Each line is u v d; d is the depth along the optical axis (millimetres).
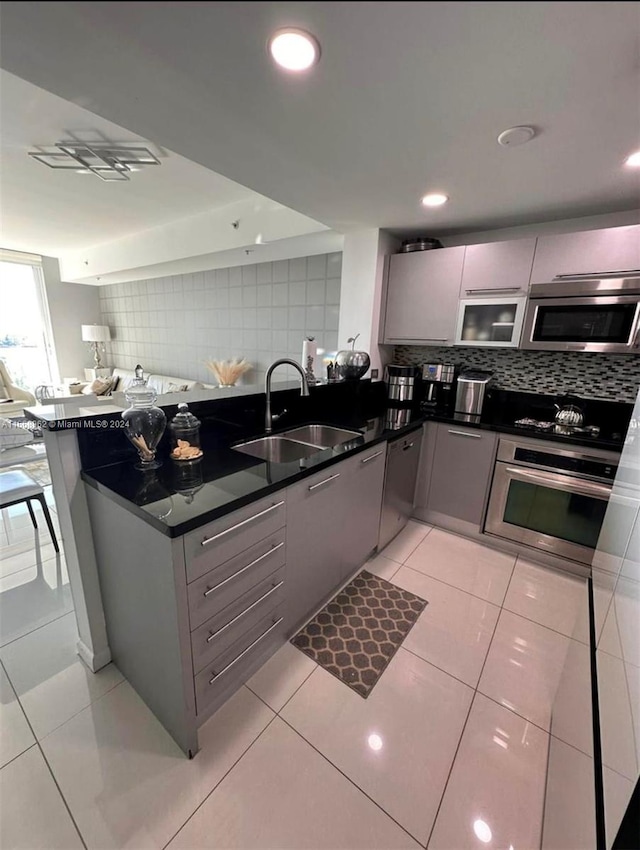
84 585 1438
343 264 2799
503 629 1828
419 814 1120
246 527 1258
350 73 1024
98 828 1067
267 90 1107
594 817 728
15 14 812
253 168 1641
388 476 2260
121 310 6027
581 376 2471
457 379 2666
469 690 1513
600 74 1001
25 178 2570
